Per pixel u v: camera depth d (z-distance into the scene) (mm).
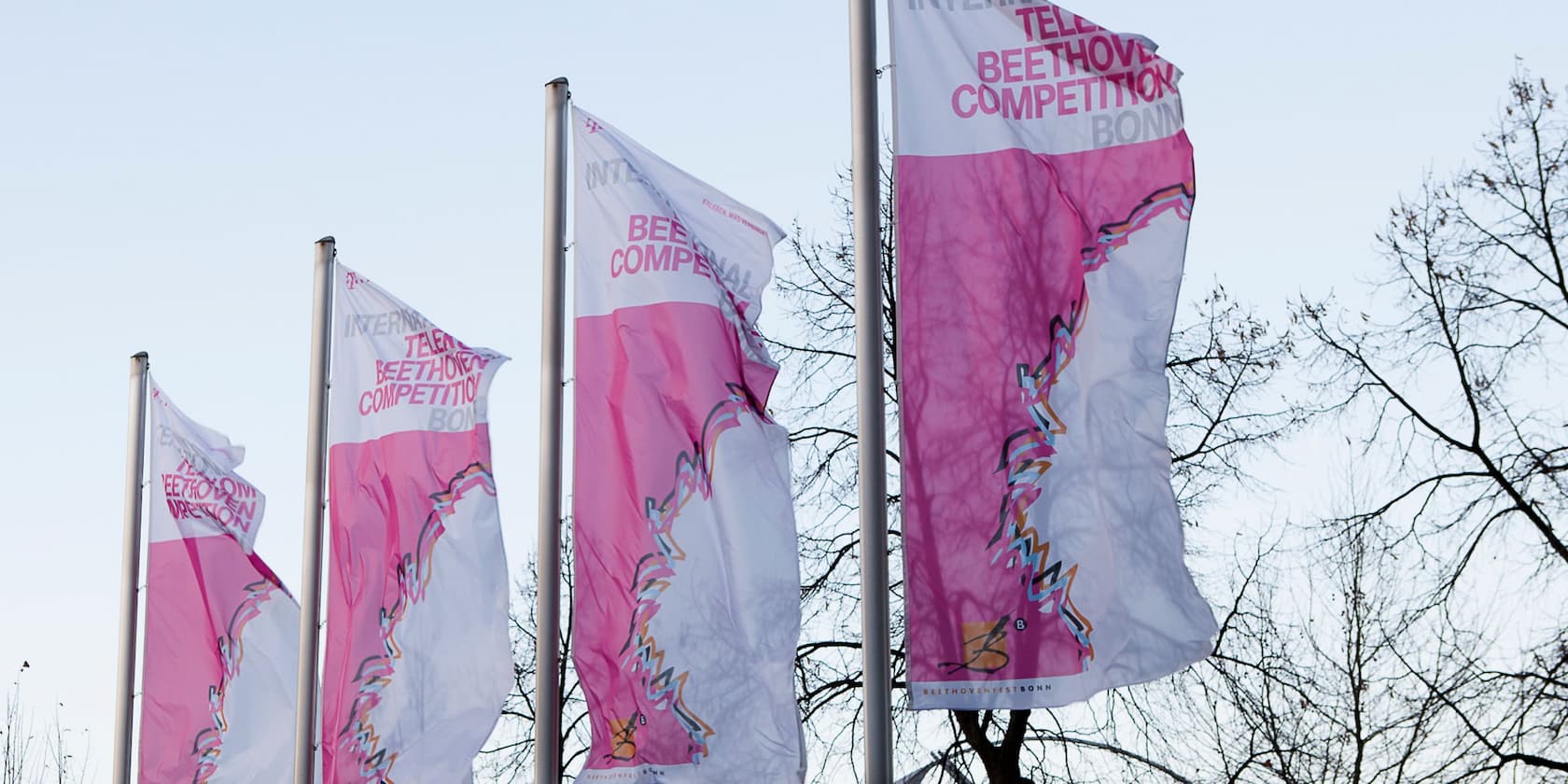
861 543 12602
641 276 15422
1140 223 13195
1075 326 13070
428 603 17281
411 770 16953
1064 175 13375
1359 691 20859
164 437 21047
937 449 13008
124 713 22750
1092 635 12523
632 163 15820
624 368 15305
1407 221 23141
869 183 13227
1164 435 12805
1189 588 12516
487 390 17531
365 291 18547
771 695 14250
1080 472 12805
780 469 14867
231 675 19906
